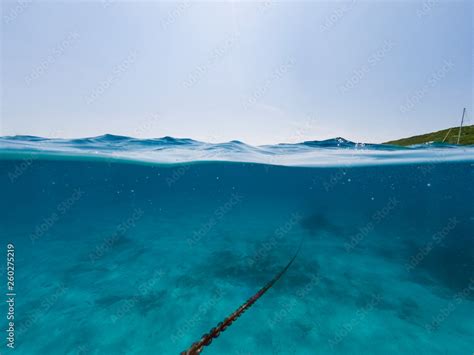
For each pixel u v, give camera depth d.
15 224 27.27
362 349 5.54
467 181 32.25
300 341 5.77
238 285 8.36
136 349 5.59
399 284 8.59
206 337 2.07
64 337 5.93
